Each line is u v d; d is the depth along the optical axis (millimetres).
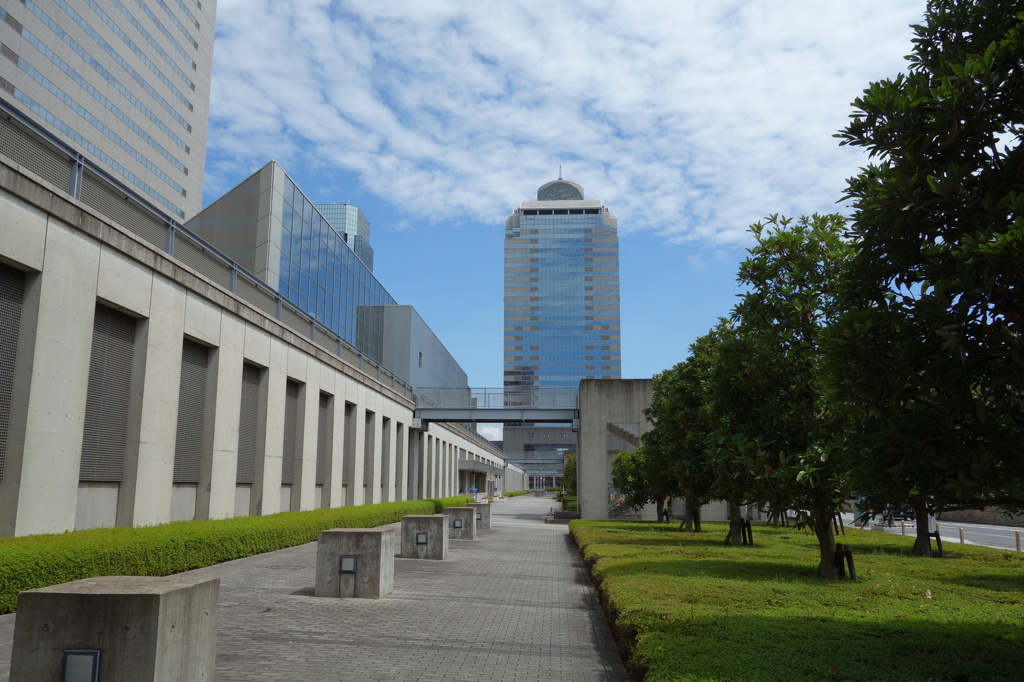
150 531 13062
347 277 45844
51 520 11648
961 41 6570
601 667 7508
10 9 65688
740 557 14422
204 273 17828
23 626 4875
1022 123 5715
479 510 31328
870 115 6262
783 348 12086
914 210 5734
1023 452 5406
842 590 9836
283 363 22484
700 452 21359
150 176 88375
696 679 5129
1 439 10875
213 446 17719
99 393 13508
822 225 12320
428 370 66375
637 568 11516
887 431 5820
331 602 11062
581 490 38500
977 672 5449
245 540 16609
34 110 68750
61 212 11828
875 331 5969
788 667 5445
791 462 11539
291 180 35031
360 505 29500
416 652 7941
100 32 78312
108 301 13383
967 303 5355
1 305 10961
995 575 12148
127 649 4852
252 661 7273
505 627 9594
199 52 100500
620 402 38875
